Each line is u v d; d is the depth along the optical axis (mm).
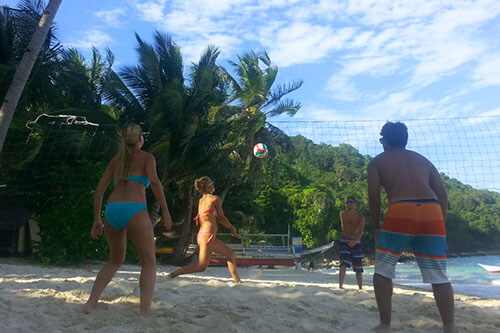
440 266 2887
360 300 4387
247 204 27766
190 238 18312
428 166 3143
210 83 16781
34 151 13422
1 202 14898
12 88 7969
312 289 4984
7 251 14719
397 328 3021
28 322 2816
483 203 77875
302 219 46000
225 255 5930
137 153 3301
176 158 16047
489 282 12250
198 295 4152
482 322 3381
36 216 13883
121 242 3287
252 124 20562
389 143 3277
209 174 17250
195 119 15633
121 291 4117
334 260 45719
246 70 22000
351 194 55500
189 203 18078
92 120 14508
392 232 2973
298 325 3004
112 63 19188
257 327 2887
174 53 16859
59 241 12078
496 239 73312
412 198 2963
